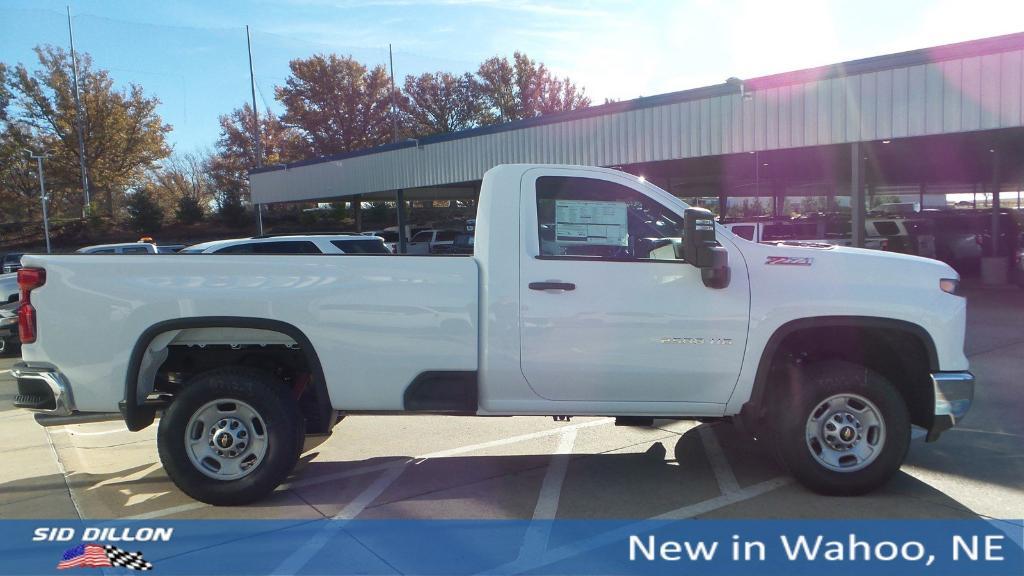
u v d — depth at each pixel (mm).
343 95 55750
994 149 17953
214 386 4469
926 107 12320
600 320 4469
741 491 4805
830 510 4441
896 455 4508
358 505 4648
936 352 4555
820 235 17125
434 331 4484
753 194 37000
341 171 28578
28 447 6277
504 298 4469
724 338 4500
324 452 5875
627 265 4500
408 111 58625
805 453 4559
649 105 16766
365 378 4523
